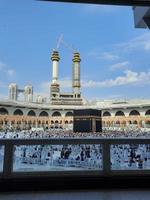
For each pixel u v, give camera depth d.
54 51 134.88
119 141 5.48
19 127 92.06
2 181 5.08
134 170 5.46
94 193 4.95
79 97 125.69
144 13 6.02
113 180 5.37
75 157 5.44
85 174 5.36
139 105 99.75
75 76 130.25
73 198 4.62
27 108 101.94
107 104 111.38
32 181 5.18
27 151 5.32
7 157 5.18
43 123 107.38
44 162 5.34
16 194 4.87
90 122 56.44
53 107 108.50
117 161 5.48
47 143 5.34
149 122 98.56
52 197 4.68
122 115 106.75
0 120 91.75
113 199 4.57
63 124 107.94
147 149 5.59
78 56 133.12
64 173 5.34
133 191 5.09
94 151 5.50
